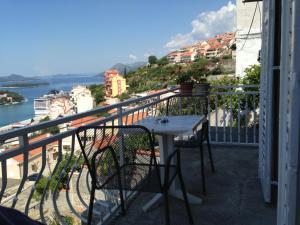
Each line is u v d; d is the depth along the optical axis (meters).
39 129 1.95
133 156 2.77
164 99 4.66
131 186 2.53
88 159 2.53
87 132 2.49
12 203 1.86
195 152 4.91
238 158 4.55
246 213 2.90
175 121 3.22
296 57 1.56
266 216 2.84
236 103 6.45
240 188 3.49
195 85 5.26
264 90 3.29
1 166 1.69
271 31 2.86
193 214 2.91
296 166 1.61
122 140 2.71
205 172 4.04
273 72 2.90
